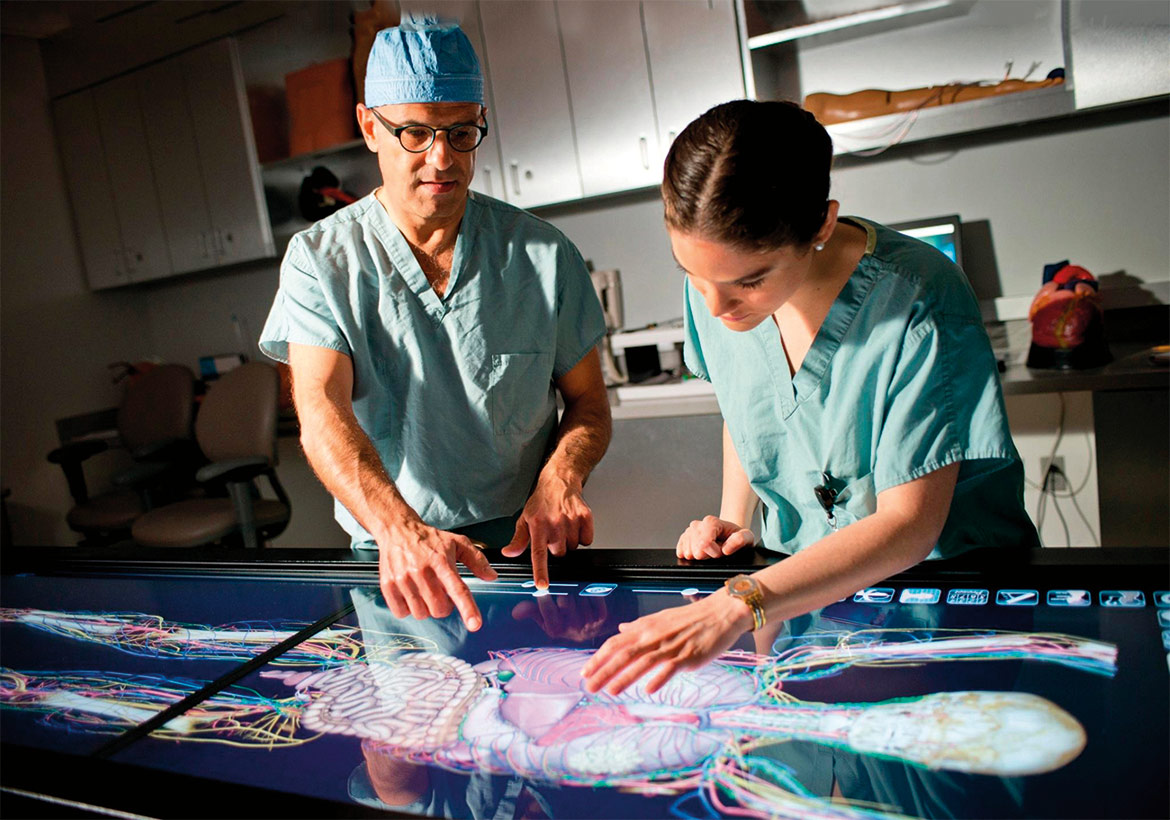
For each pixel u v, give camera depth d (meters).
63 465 3.45
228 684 0.95
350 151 3.66
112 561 1.41
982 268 2.81
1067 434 2.55
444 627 1.04
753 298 0.83
